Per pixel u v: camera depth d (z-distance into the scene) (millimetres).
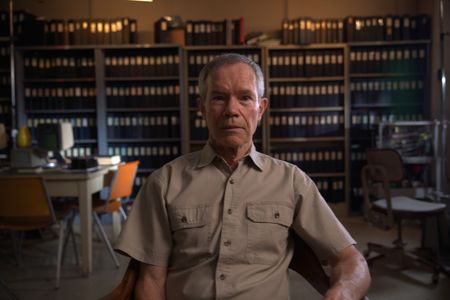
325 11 5309
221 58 1227
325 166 5082
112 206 3441
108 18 5203
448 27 4465
